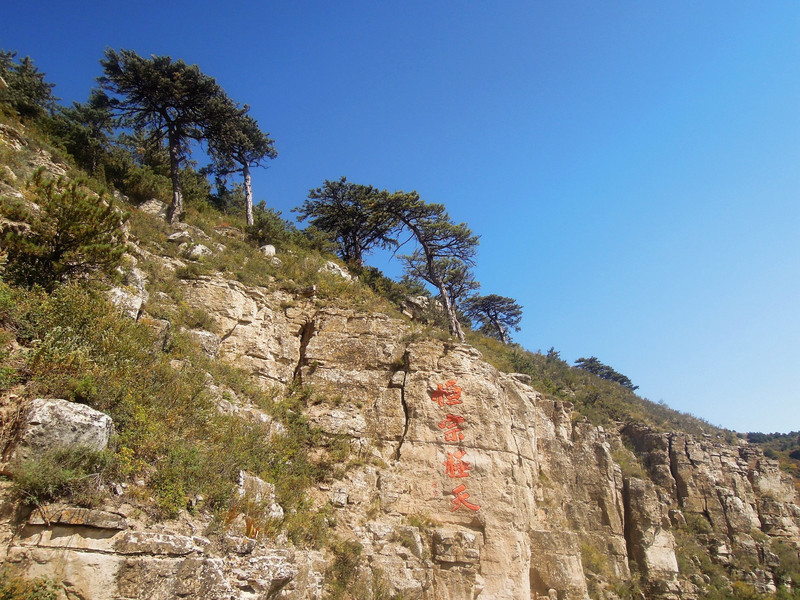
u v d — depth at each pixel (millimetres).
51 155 20188
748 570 30828
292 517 13461
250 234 27344
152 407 10773
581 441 29312
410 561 16000
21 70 27438
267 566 9805
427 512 17844
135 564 7715
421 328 23141
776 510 34969
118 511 8188
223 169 36844
